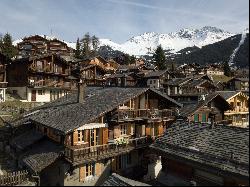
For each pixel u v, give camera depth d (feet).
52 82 211.82
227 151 74.13
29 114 126.82
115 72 354.33
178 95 217.36
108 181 68.69
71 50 451.94
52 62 212.23
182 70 473.67
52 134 106.73
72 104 114.83
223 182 71.72
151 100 118.32
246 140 75.15
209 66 467.52
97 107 101.04
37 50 353.10
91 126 95.81
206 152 77.30
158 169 99.76
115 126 105.60
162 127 122.01
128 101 109.40
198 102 156.76
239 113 199.62
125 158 106.11
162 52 456.04
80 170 92.12
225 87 344.90
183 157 80.33
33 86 201.46
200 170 77.77
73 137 92.17
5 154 124.16
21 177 93.35
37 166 90.89
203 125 90.27
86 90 135.74
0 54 192.54
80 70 247.09
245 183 66.08
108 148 97.55
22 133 127.65
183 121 97.86
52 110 116.06
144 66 394.52
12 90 215.92
